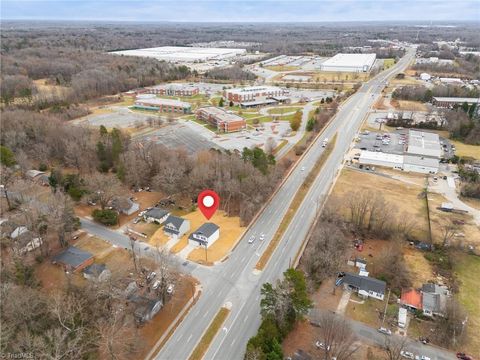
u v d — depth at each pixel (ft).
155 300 208.95
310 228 295.07
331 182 374.43
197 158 374.22
